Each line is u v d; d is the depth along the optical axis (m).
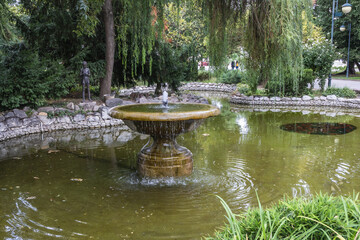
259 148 5.95
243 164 4.89
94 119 8.42
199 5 5.24
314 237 1.57
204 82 23.33
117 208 3.34
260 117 10.17
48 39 9.79
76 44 10.09
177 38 15.00
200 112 3.98
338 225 1.54
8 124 7.07
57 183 4.13
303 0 4.82
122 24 8.52
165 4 5.90
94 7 7.24
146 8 5.69
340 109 11.96
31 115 7.64
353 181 4.05
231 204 3.38
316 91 14.56
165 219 3.07
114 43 9.79
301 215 1.67
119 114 4.02
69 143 6.55
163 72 11.97
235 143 6.41
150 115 3.81
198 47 11.78
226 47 5.22
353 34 25.27
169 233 2.79
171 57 11.91
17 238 2.71
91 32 8.88
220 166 4.79
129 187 3.96
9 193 3.78
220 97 17.52
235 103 14.39
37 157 5.44
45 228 2.90
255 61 5.30
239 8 4.93
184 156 4.36
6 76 7.24
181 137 7.11
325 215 1.64
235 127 8.36
